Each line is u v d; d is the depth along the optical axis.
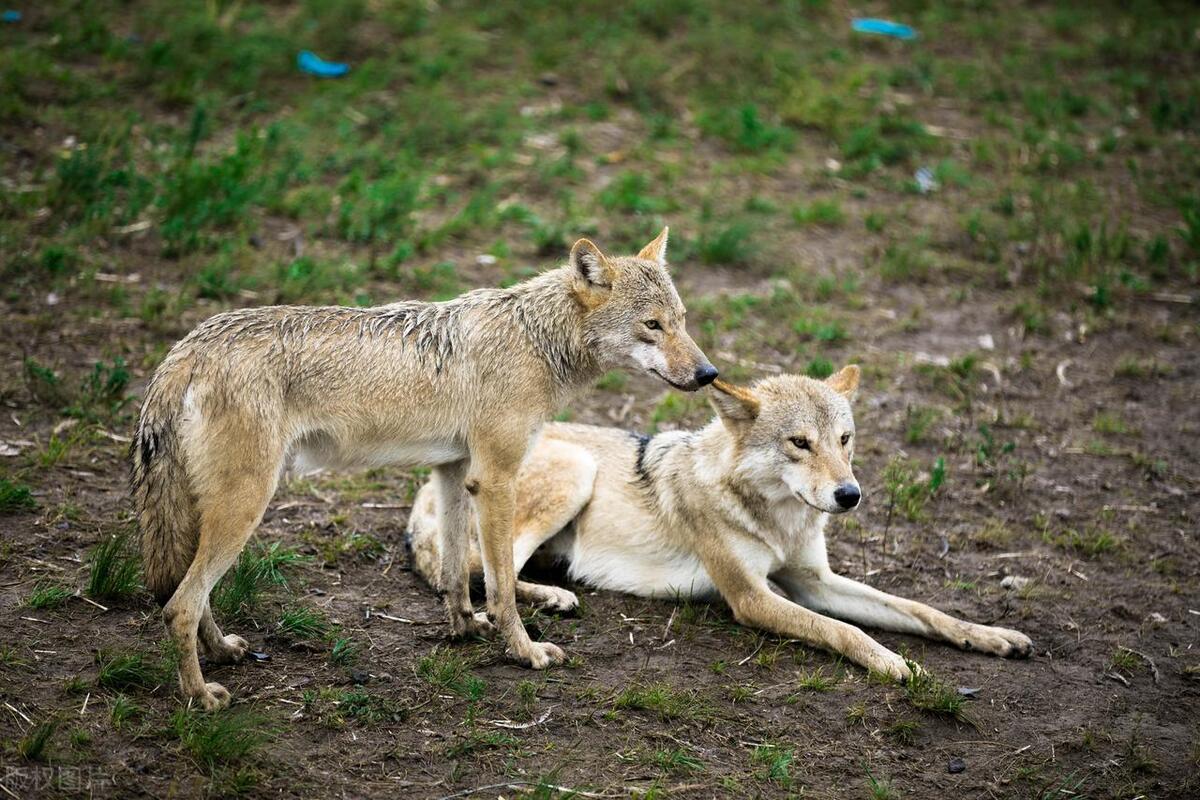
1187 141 22.03
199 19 21.53
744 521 9.99
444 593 9.67
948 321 16.23
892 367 14.91
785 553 10.16
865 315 16.17
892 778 8.09
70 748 7.28
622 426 13.26
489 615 9.30
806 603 10.60
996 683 9.31
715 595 10.56
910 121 21.83
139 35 21.20
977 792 8.01
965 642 9.75
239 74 20.36
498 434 8.80
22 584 9.09
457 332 8.81
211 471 7.70
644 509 10.68
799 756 8.23
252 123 19.17
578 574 10.77
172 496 7.71
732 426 10.01
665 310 9.38
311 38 21.92
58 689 7.87
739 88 22.38
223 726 7.43
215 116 19.22
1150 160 21.28
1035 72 24.44
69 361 12.60
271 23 22.36
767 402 9.91
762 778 7.92
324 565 10.18
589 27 23.77
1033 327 15.98
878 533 11.61
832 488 9.32
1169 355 15.69
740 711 8.68
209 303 14.24
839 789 7.91
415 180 17.72
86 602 8.98
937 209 19.30
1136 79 24.17
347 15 22.67
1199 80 24.47
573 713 8.41
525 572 11.10
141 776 7.15
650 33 24.11
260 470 7.84
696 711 8.55
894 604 10.02
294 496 11.30
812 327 15.51
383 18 23.11
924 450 13.20
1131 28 26.88
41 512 10.12
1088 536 11.63
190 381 7.75
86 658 8.30
